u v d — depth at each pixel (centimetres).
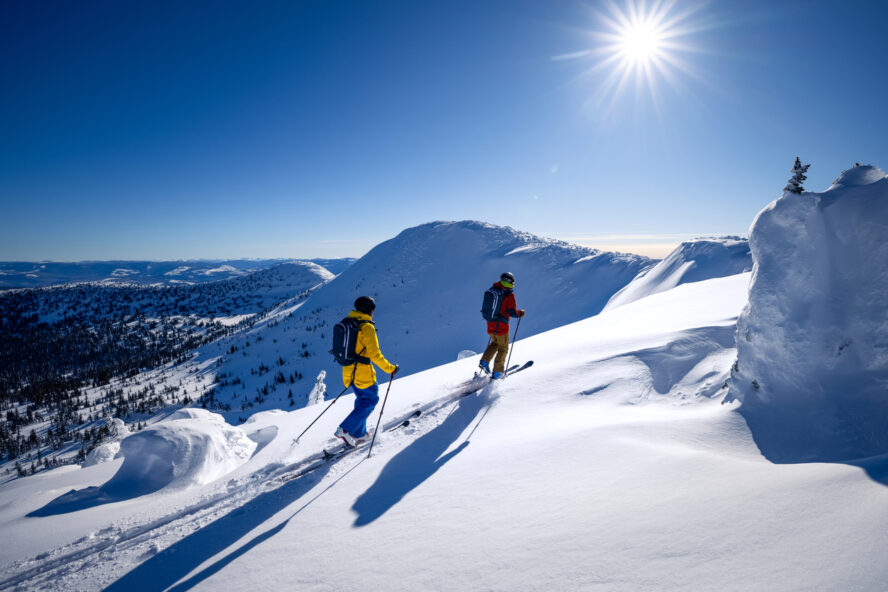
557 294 9088
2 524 501
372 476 385
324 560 258
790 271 386
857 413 322
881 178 374
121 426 2094
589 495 263
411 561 236
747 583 159
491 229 14600
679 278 4397
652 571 180
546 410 489
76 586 297
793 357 372
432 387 696
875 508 179
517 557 216
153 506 460
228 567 276
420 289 12006
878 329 344
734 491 227
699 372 512
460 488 318
